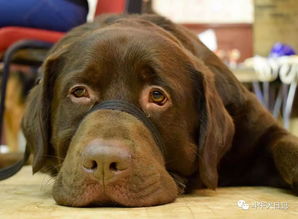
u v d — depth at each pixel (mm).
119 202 583
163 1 2896
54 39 1203
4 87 1147
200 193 731
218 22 2797
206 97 690
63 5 1211
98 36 686
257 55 2693
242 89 830
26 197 687
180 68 690
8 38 1164
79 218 521
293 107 2219
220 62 836
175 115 675
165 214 537
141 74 653
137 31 699
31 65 1416
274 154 764
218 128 706
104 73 653
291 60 2072
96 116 621
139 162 588
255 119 817
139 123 629
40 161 725
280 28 2678
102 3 1229
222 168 825
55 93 713
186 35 826
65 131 675
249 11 2756
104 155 559
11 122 1830
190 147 706
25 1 1173
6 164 1167
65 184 603
